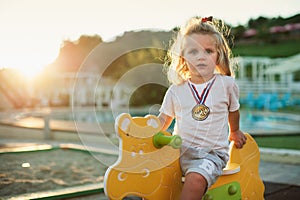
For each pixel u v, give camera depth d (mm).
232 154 2350
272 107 10688
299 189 3070
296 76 15148
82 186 2947
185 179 2020
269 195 2900
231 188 2244
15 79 11062
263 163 4223
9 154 4660
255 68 14477
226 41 2422
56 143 6219
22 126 7289
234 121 2336
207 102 2160
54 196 2693
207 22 2357
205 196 2135
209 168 2016
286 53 20281
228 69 2373
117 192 1875
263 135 6191
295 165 4102
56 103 11609
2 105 10961
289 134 6312
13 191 3010
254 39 22219
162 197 2055
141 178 1968
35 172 3705
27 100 11414
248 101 11141
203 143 2129
